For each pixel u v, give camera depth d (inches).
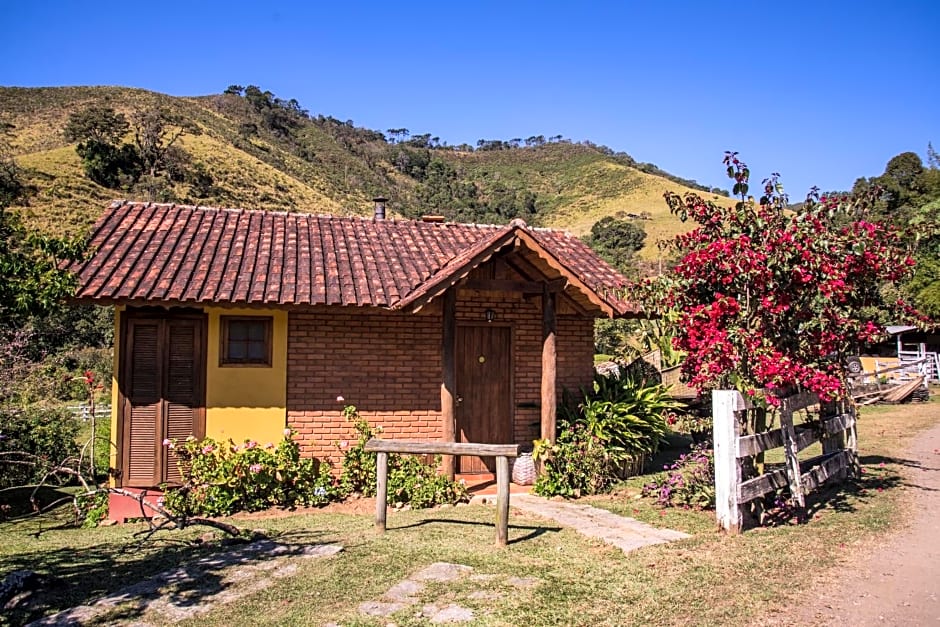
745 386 301.4
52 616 206.2
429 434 438.3
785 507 317.7
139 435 391.9
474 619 194.5
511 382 466.9
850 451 393.1
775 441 313.0
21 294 285.0
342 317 422.6
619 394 464.4
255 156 3149.6
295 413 410.3
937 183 1980.8
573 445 410.9
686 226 3093.0
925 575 230.5
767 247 305.0
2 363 501.0
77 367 987.9
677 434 564.7
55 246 301.9
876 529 286.2
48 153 2324.1
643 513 335.6
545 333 412.8
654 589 217.0
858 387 594.2
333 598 215.5
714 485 335.9
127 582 239.1
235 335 405.4
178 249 427.5
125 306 384.5
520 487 424.2
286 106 4736.7
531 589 218.1
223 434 398.6
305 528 325.7
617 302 451.5
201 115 3656.5
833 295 303.6
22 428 463.5
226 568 250.5
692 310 322.0
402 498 390.0
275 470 387.2
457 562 251.1
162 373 394.0
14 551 291.3
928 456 478.0
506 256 415.2
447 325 390.3
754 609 201.3
